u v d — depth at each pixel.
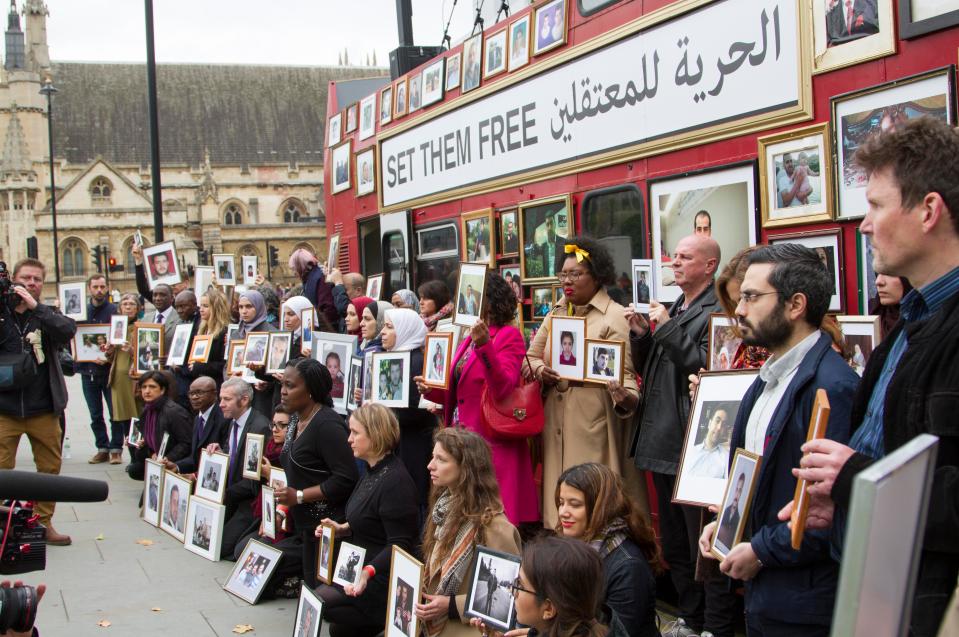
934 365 2.27
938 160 2.36
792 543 2.55
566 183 6.43
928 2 3.94
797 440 2.97
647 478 5.71
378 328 7.70
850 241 4.34
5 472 2.06
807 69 4.53
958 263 2.38
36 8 80.06
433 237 8.46
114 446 12.66
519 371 5.56
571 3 6.37
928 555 2.24
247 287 11.77
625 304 5.91
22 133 76.44
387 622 4.57
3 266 7.70
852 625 1.15
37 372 8.02
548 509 5.65
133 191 78.19
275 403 8.58
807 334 3.14
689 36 5.27
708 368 4.55
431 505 4.71
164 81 83.69
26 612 2.48
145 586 7.01
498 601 3.94
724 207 5.07
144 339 10.91
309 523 6.04
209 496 7.99
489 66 7.36
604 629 3.05
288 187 82.31
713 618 4.59
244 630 5.93
